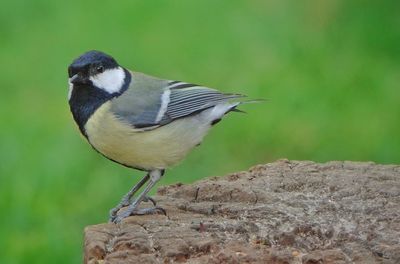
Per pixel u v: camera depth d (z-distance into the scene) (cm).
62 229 1245
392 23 1769
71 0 1905
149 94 838
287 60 1639
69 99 839
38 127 1473
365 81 1581
